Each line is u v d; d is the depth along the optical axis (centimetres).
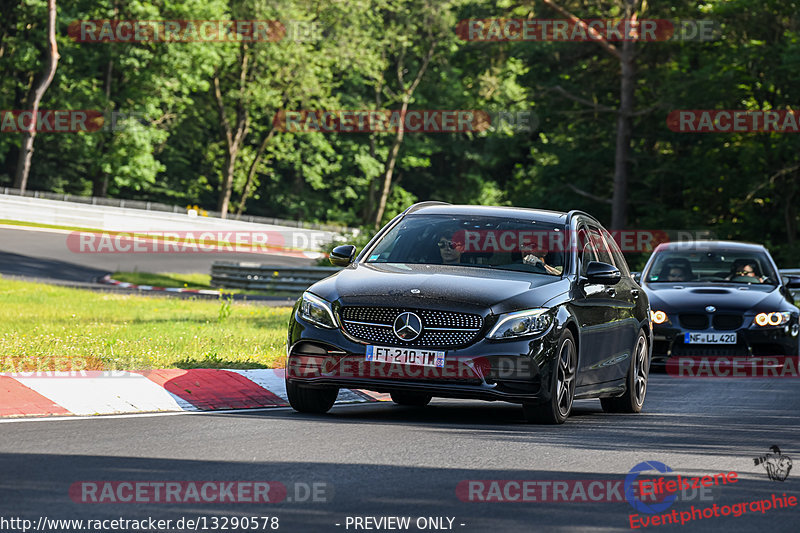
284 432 3056
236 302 9681
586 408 4362
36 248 16550
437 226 3912
